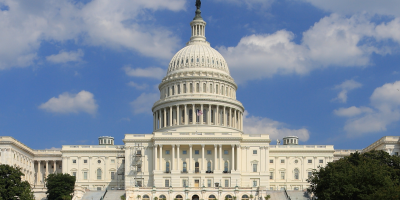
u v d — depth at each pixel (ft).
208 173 574.15
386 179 415.85
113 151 636.89
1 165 449.89
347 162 485.56
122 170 632.79
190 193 500.74
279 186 629.51
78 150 636.89
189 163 580.71
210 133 586.04
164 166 586.04
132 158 588.50
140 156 586.86
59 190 515.50
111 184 629.51
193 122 642.63
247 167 588.09
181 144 581.94
